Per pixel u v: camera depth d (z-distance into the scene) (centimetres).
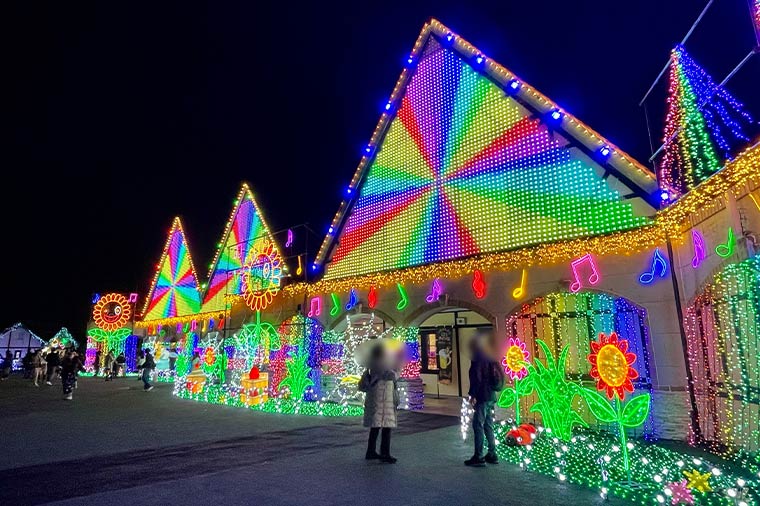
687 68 784
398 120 1527
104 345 3284
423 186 1404
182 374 1972
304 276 1695
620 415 597
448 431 936
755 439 653
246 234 2216
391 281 1379
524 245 1128
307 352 1565
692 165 828
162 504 506
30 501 517
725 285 721
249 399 1374
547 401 842
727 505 490
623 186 1007
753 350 655
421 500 513
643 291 915
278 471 636
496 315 1111
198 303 2555
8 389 1969
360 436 885
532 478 599
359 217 1591
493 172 1234
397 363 729
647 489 550
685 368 850
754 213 622
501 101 1253
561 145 1118
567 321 1011
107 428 977
